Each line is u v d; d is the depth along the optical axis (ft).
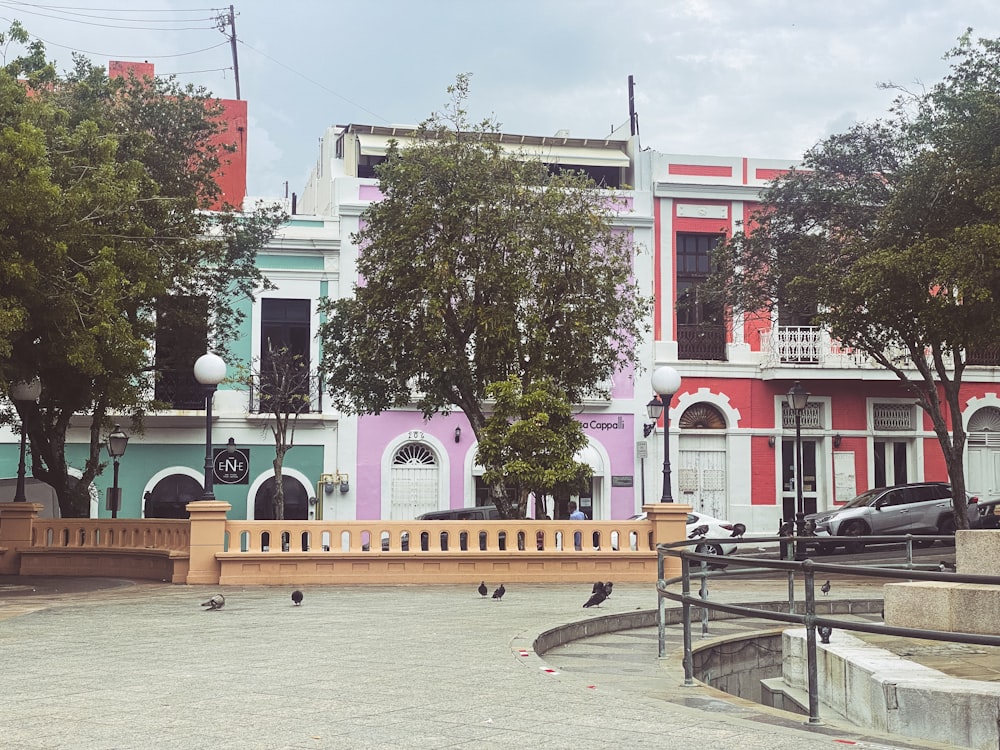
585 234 77.56
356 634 37.45
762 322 112.57
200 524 62.28
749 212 112.98
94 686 25.90
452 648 33.45
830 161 93.04
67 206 57.57
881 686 26.30
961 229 66.18
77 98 82.69
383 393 82.58
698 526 93.56
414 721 21.40
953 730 24.85
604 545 65.31
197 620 42.57
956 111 72.95
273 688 25.55
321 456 105.50
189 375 103.55
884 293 71.31
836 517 94.99
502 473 67.15
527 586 61.62
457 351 77.41
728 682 40.29
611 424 109.60
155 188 73.97
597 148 114.52
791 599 45.37
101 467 90.12
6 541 71.87
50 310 57.26
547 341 74.90
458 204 74.08
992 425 116.16
